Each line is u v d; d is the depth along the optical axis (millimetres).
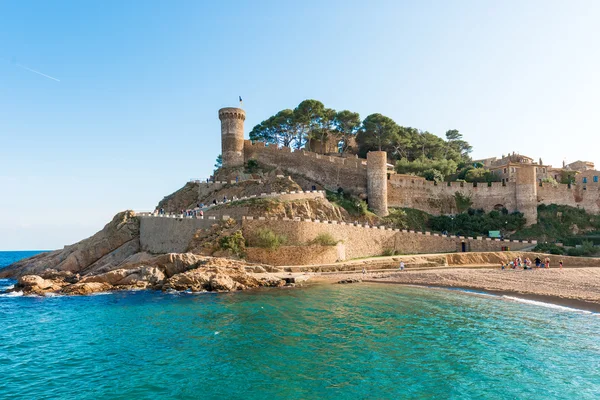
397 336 25516
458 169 105938
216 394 17891
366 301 36344
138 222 71250
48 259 75000
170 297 40969
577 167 112188
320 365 20953
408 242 66062
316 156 86750
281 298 38312
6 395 18438
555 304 34250
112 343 25766
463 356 21875
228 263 49438
